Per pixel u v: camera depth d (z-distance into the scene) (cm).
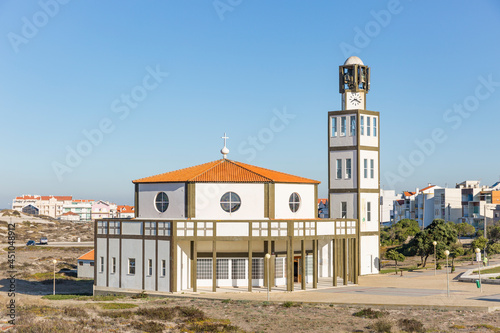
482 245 8475
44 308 4734
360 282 6219
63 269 9212
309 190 6166
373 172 7350
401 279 6500
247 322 4303
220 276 5759
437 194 15575
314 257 5688
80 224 17112
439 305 4606
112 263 5838
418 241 7788
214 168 6088
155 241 5525
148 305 4947
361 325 4159
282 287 5716
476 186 16738
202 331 4000
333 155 7394
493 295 5109
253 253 5766
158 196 5934
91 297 5541
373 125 7400
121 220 5800
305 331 4034
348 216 7244
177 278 5484
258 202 5734
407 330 3956
